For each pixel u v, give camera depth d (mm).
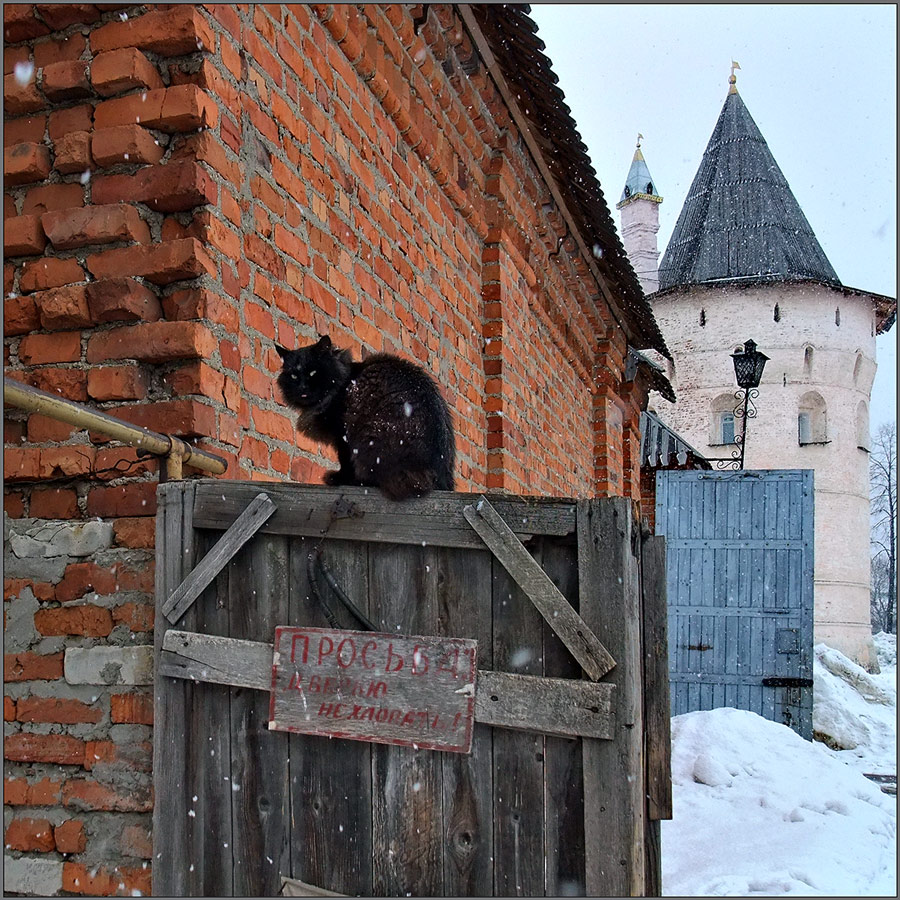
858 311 31078
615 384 10367
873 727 12250
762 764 7016
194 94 2922
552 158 6445
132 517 2828
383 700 2361
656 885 2355
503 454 6180
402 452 2512
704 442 30328
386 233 4676
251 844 2477
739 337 30344
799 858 5152
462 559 2412
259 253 3342
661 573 2463
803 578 10328
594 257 8180
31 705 2830
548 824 2254
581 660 2227
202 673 2523
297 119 3746
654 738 2400
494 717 2273
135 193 2951
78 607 2834
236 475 3090
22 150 3027
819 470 29844
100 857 2697
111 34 3012
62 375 2936
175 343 2838
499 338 6242
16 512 2975
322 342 3164
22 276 3016
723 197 32500
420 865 2334
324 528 2504
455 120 5598
